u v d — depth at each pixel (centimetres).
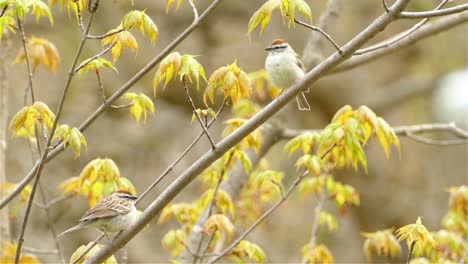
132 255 1638
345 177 1975
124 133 1755
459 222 1034
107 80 1680
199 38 1756
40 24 1638
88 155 1691
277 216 1809
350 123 838
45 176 1606
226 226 839
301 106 1026
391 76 2036
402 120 2050
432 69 2072
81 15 670
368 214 1978
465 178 2045
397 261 1881
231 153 873
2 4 710
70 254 1573
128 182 847
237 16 1806
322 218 1052
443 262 956
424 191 2014
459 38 2094
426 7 1869
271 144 1161
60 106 652
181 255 1004
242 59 1755
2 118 984
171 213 996
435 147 2083
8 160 1540
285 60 933
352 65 1093
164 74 684
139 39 1684
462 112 2159
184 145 1809
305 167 889
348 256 1905
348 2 1878
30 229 1538
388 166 1998
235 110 1127
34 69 968
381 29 702
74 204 1617
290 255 1762
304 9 681
